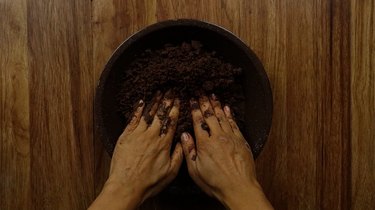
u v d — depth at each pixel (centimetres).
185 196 80
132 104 76
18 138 80
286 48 80
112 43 79
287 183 80
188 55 74
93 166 80
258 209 69
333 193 80
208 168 72
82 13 79
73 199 80
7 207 80
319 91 80
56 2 79
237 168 72
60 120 80
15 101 80
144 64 76
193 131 77
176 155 75
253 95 76
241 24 79
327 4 79
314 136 80
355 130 80
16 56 79
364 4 79
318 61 80
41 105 80
